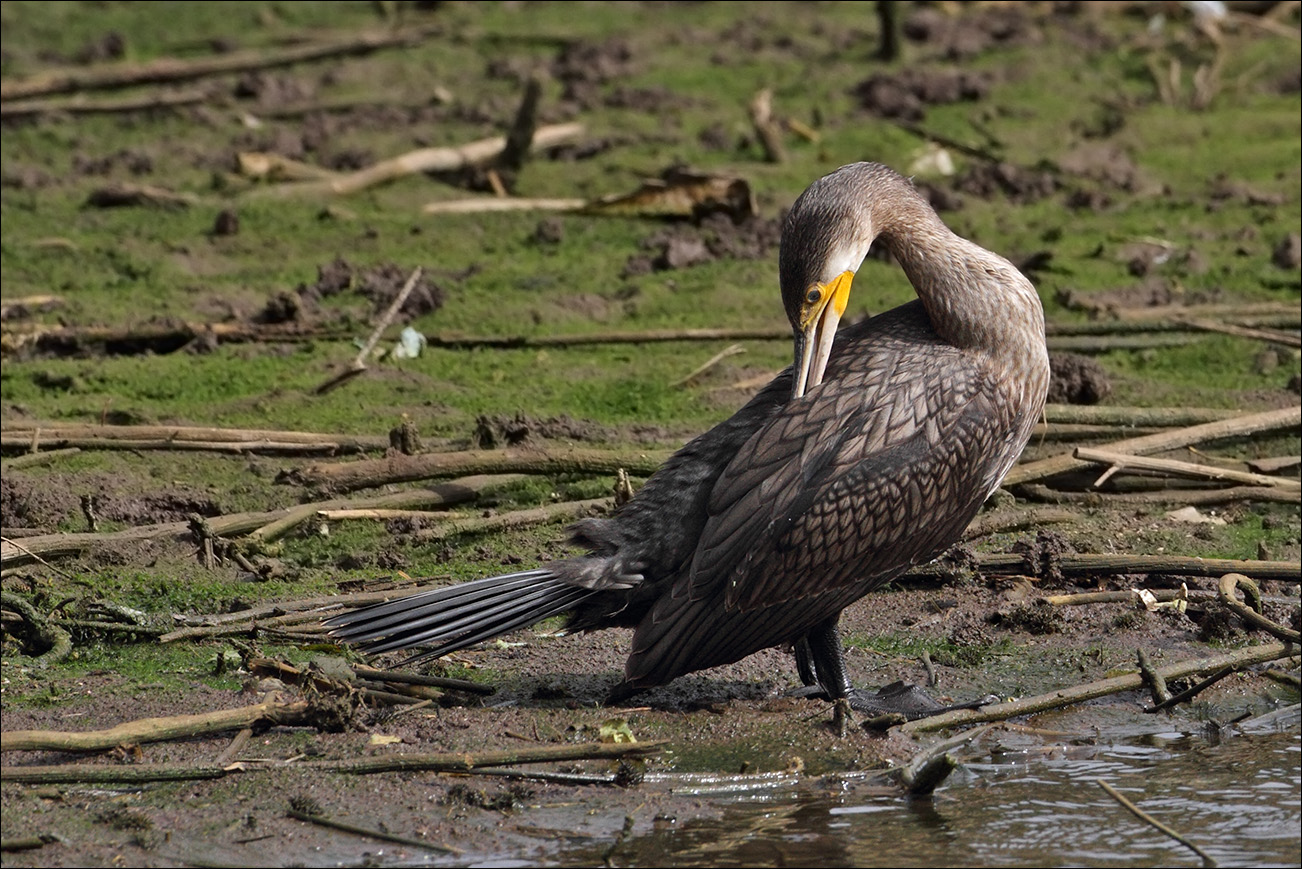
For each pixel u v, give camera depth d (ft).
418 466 40.93
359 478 40.75
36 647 33.27
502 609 30.22
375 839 26.25
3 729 29.53
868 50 86.79
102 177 68.74
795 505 29.76
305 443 43.14
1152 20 89.86
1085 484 42.24
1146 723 31.45
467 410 46.50
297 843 26.04
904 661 34.01
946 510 30.68
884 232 32.22
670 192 63.77
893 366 30.89
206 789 27.61
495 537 39.29
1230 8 89.97
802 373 31.48
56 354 51.29
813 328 31.73
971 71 82.07
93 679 31.96
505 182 67.87
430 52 87.51
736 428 31.14
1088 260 59.11
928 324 32.19
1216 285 56.59
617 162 70.18
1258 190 66.95
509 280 57.57
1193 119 76.18
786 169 69.15
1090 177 68.95
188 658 33.09
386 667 33.24
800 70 83.51
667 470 31.12
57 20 90.63
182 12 92.53
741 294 55.77
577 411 46.68
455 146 71.41
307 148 72.59
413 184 68.13
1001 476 31.91
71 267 58.18
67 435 43.19
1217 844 26.48
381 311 54.19
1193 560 36.22
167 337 51.88
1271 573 35.78
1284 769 29.35
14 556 36.45
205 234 61.87
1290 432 44.29
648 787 28.32
